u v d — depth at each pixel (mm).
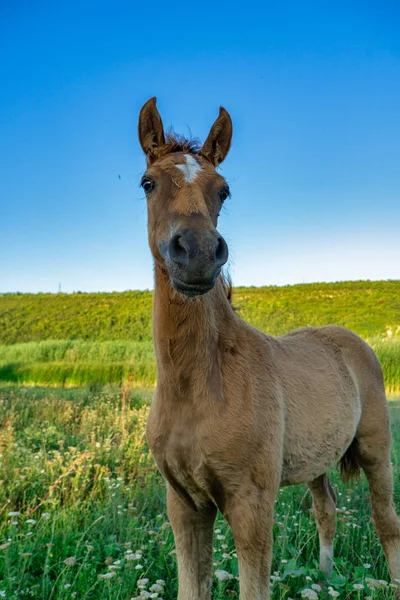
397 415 9094
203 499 2385
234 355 2400
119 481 4285
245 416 2256
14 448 5023
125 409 7926
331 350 3395
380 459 3326
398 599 2945
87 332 26141
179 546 2428
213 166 2688
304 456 2736
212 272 1969
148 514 3875
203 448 2230
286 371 2764
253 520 2229
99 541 3285
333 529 3354
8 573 2668
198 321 2252
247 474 2252
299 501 4387
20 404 8523
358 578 2855
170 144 2623
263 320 25594
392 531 3168
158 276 2361
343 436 3027
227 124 2738
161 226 2230
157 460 2430
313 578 3102
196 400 2256
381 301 29719
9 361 18406
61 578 2766
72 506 3678
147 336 25172
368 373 3477
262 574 2234
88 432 6430
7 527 3391
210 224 2061
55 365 16609
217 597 2768
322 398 2896
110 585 2578
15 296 36000
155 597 2449
